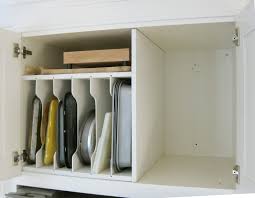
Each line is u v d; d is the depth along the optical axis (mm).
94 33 1287
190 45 1622
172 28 1188
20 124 1325
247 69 934
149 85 1432
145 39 1352
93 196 1420
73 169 1250
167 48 1721
